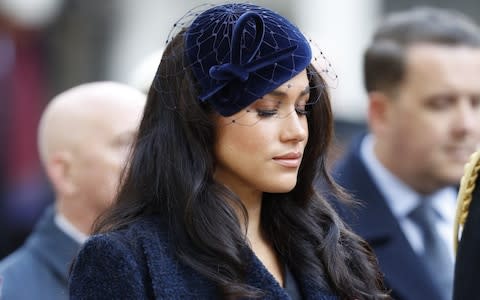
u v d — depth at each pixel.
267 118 5.26
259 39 5.21
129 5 16.11
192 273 5.21
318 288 5.46
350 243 5.73
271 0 17.95
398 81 8.15
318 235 5.60
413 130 8.07
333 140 5.77
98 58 15.51
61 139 7.70
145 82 8.69
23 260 7.45
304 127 5.37
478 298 5.61
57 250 7.47
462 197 5.86
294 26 5.37
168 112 5.42
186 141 5.37
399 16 8.46
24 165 12.25
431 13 8.41
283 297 5.25
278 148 5.25
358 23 17.94
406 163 8.10
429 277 7.63
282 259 5.59
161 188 5.38
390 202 8.11
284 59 5.23
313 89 5.51
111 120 7.67
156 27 16.55
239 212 5.41
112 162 7.62
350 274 5.61
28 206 11.60
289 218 5.63
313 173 5.62
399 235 7.75
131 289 5.17
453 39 8.13
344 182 8.05
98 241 5.25
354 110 14.48
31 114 12.70
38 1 13.06
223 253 5.20
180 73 5.38
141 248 5.27
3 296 7.22
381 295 5.66
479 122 8.06
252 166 5.26
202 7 6.23
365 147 8.34
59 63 14.30
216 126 5.32
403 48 8.15
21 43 12.94
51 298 7.28
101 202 7.59
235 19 5.31
